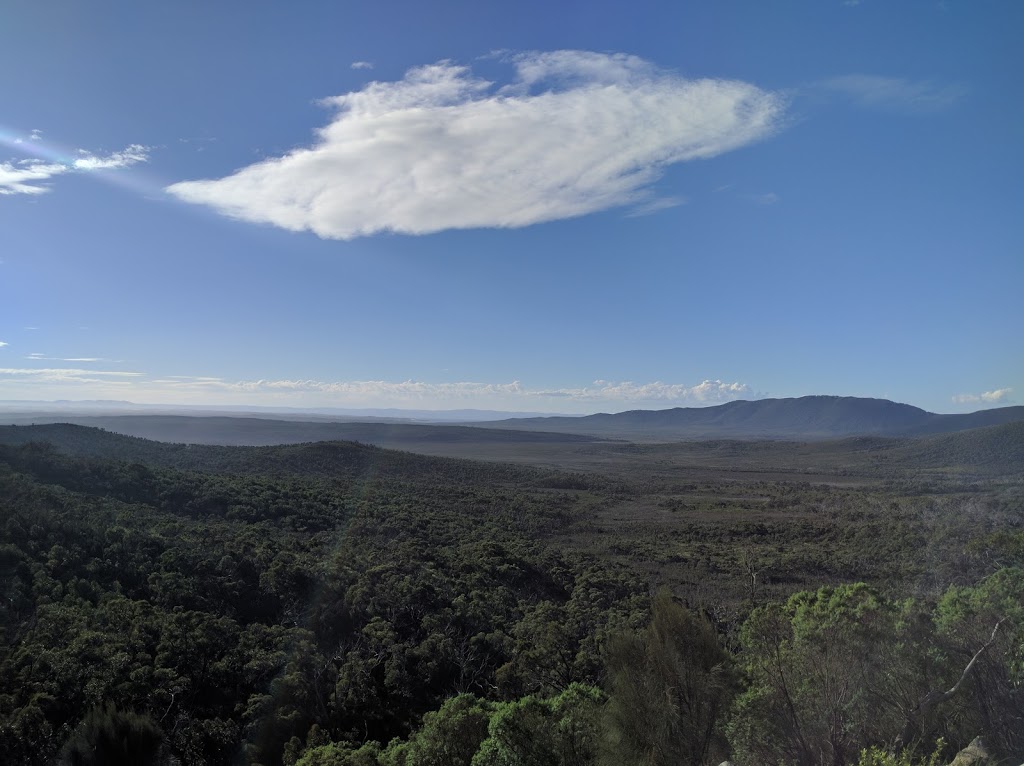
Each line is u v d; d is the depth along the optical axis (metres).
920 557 49.66
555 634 28.86
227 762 20.83
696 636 13.85
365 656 27.03
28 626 22.16
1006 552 30.78
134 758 17.14
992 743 12.41
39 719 17.72
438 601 32.75
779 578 48.22
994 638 13.67
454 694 26.31
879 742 12.67
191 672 22.62
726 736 13.54
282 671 24.31
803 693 13.32
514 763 14.45
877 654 13.82
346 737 22.66
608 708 13.80
